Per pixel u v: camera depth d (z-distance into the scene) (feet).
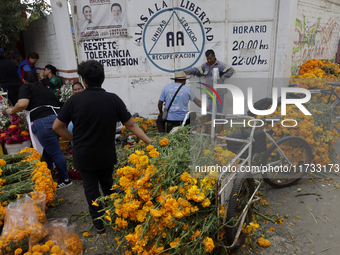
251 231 9.02
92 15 18.11
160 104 13.70
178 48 18.89
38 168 9.83
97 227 8.87
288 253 8.25
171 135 9.59
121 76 19.38
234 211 7.45
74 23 18.26
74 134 8.22
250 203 8.24
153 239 6.47
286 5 17.58
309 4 23.41
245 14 18.21
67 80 18.49
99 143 8.13
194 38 18.71
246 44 18.79
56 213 10.59
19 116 14.71
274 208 10.33
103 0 17.80
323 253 8.20
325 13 26.91
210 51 17.56
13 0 20.12
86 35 18.52
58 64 20.52
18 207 7.35
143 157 7.18
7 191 8.52
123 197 7.16
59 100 18.01
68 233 8.23
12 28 20.27
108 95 8.24
